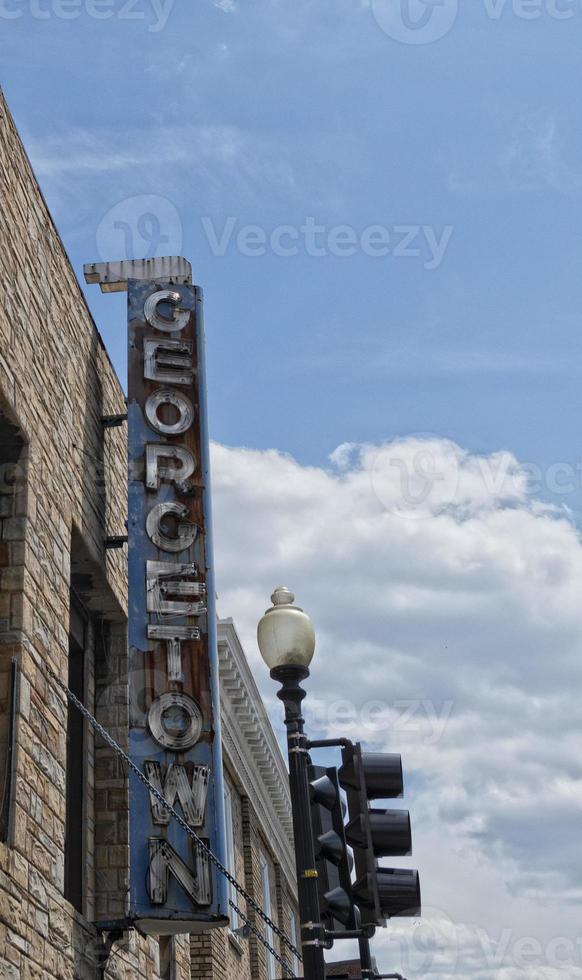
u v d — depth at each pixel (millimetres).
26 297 11414
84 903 12625
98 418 14281
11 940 9188
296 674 8961
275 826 31047
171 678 12828
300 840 8375
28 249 11656
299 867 8281
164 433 13953
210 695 12867
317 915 8125
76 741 13359
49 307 12352
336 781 8703
